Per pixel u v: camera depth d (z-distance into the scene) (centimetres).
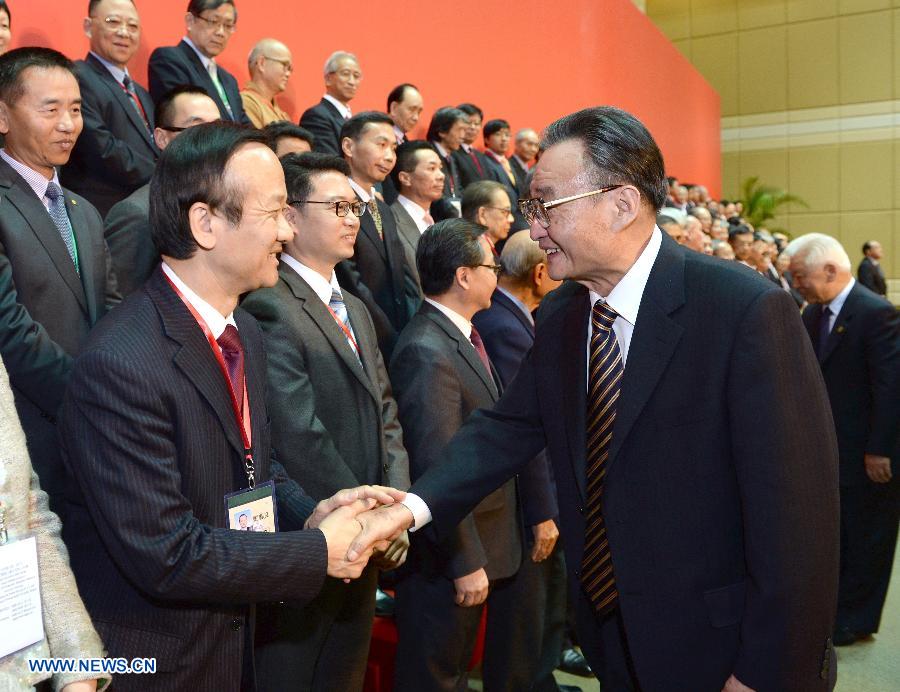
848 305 345
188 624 135
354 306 218
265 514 145
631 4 1026
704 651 136
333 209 206
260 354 157
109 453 124
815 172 1565
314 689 198
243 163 134
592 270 141
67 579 122
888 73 1500
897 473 334
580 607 158
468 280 236
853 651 338
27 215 200
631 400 135
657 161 139
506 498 237
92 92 304
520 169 666
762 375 126
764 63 1595
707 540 135
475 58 676
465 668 234
